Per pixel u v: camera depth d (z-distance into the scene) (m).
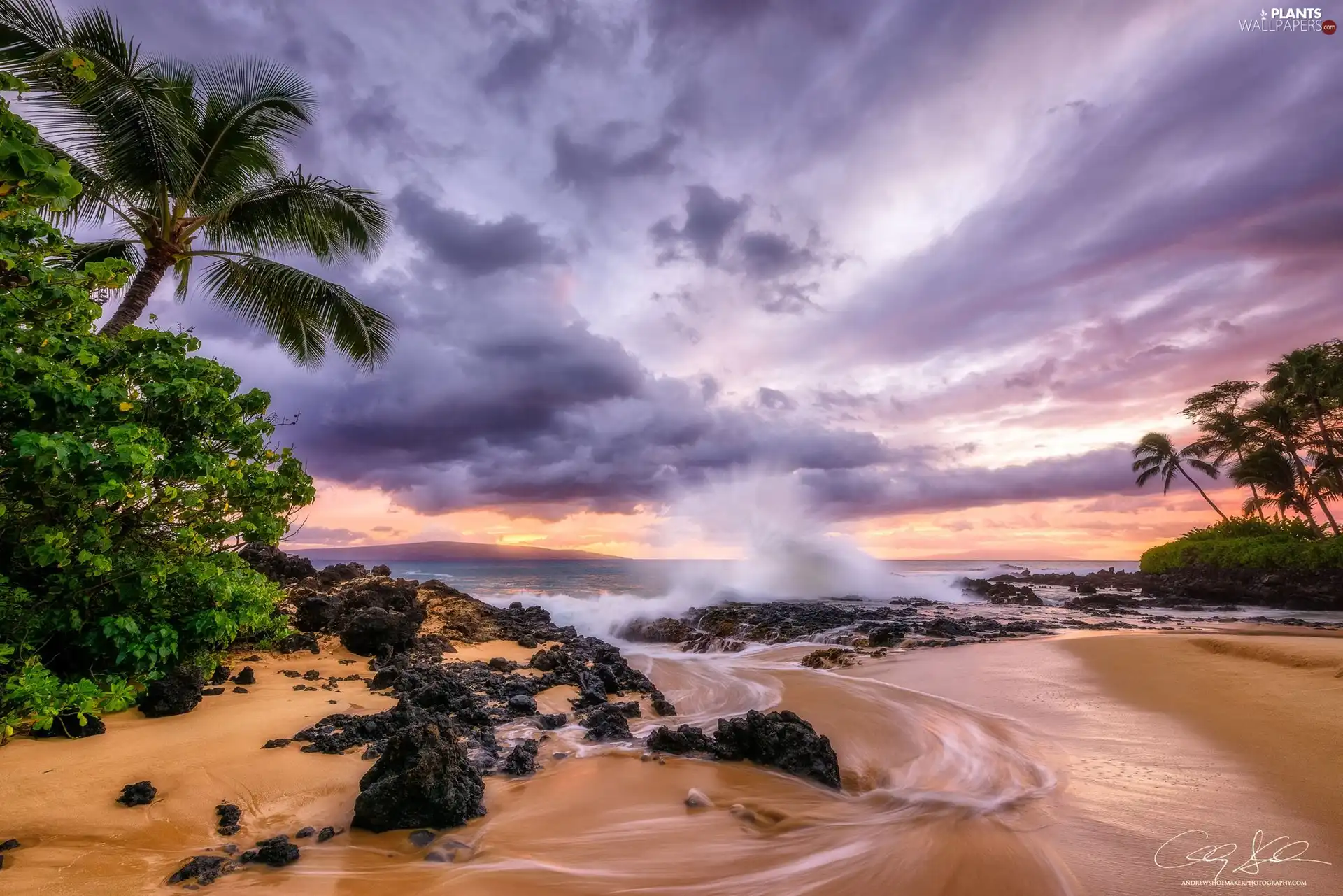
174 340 7.04
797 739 5.43
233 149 13.75
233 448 7.62
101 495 5.43
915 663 11.83
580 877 3.44
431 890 3.21
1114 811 4.47
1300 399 37.78
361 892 3.16
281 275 14.10
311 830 3.89
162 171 12.34
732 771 5.28
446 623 13.66
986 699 8.51
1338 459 36.19
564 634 14.84
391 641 10.09
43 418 5.30
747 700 8.85
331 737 5.42
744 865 3.63
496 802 4.51
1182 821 4.25
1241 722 6.76
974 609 26.55
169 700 5.91
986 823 4.26
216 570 6.85
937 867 3.58
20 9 10.29
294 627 11.25
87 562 5.79
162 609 6.52
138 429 5.64
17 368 5.17
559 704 7.88
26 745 4.87
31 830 3.60
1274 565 31.86
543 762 5.44
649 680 10.88
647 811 4.40
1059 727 7.00
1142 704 7.88
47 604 5.88
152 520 6.61
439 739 4.33
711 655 14.67
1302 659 9.43
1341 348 36.62
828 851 3.83
